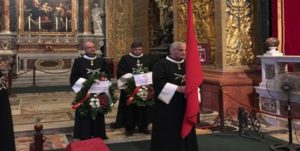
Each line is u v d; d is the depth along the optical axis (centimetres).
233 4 826
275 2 764
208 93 845
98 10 1814
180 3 989
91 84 576
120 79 651
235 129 662
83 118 581
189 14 426
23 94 1270
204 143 575
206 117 772
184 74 451
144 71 636
